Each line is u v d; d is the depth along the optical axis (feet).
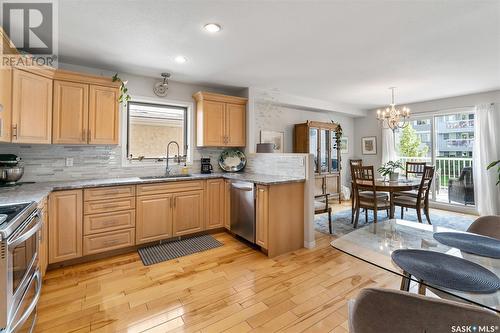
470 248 4.66
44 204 6.81
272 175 11.54
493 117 14.43
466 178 15.98
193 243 10.48
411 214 15.33
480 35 7.77
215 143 12.59
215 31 7.41
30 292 4.72
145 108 11.75
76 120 8.91
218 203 11.72
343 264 8.52
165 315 5.82
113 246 9.03
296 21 6.90
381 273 7.88
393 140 19.54
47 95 8.21
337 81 12.61
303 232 10.16
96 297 6.52
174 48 8.57
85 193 8.46
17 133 7.19
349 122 22.06
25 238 4.15
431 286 3.44
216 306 6.17
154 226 9.95
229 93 14.19
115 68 10.38
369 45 8.48
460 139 16.26
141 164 11.49
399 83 13.11
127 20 6.75
